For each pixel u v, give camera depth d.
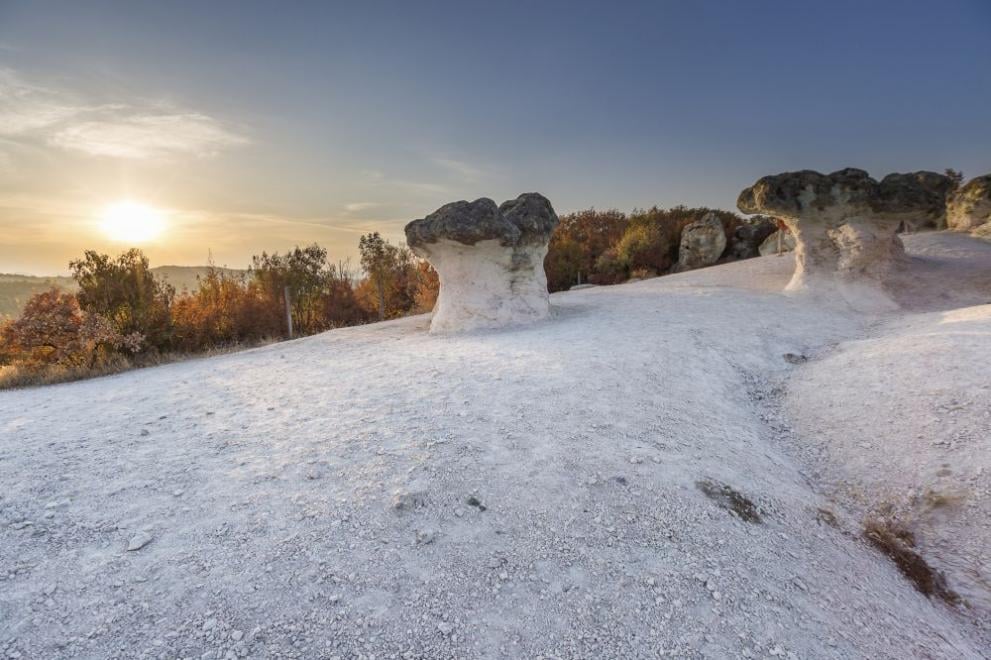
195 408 6.51
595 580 3.24
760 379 7.76
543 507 3.91
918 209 12.12
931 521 4.30
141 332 15.12
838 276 12.97
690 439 5.24
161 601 2.96
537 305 12.88
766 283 15.41
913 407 5.75
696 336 9.38
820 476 5.23
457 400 6.11
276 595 3.02
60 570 3.21
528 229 12.78
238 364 9.77
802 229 13.40
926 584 3.76
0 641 2.67
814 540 3.96
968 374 6.04
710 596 3.16
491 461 4.50
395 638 2.78
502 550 3.47
